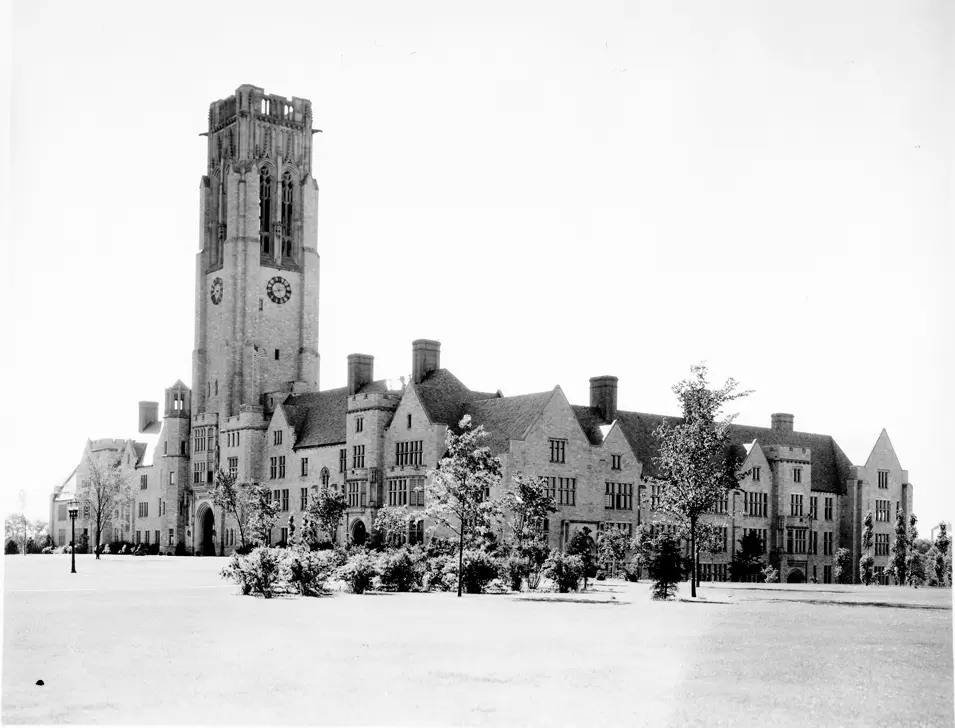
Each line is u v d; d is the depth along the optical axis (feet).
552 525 385.91
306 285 586.86
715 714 111.86
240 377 562.66
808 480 479.82
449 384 428.97
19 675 128.67
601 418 428.97
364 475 432.66
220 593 243.40
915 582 442.09
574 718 110.22
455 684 124.16
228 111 598.34
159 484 620.90
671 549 248.32
